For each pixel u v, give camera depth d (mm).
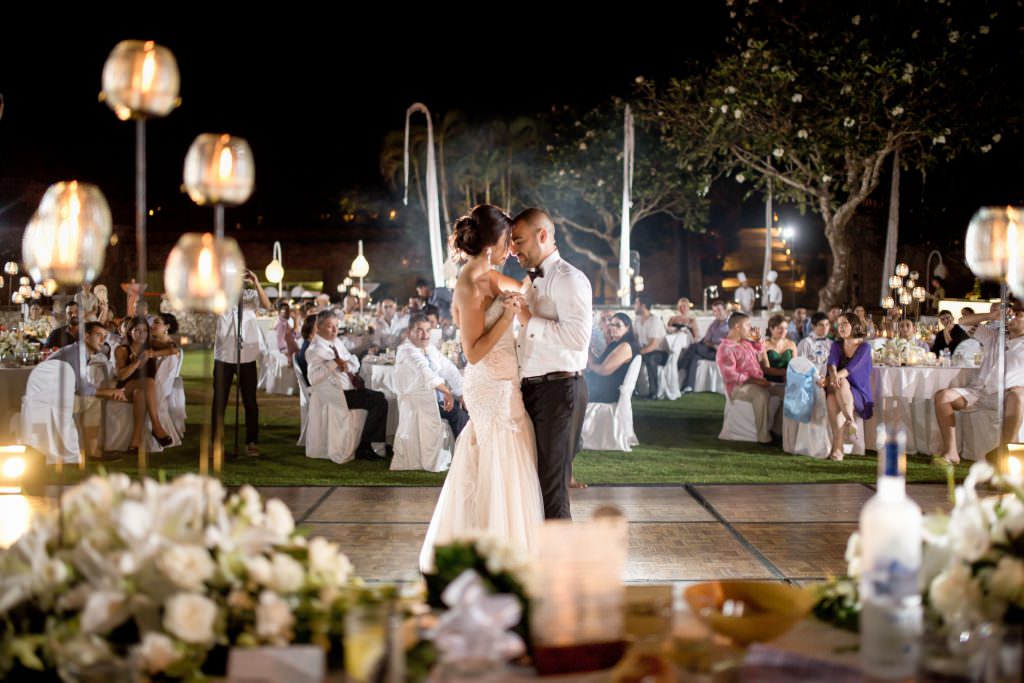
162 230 33438
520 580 1870
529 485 4184
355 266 14508
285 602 1783
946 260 26094
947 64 17266
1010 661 1524
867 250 30234
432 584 1961
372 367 9484
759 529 5945
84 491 1938
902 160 19156
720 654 1826
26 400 7867
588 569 1720
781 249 35250
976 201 24125
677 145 21219
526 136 28375
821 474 8031
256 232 35875
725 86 19281
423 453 8156
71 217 2217
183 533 1842
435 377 8203
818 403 8906
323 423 8789
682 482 7621
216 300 2113
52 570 1785
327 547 1938
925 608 1882
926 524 1945
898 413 8734
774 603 2064
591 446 9320
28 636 1745
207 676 1756
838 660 1787
